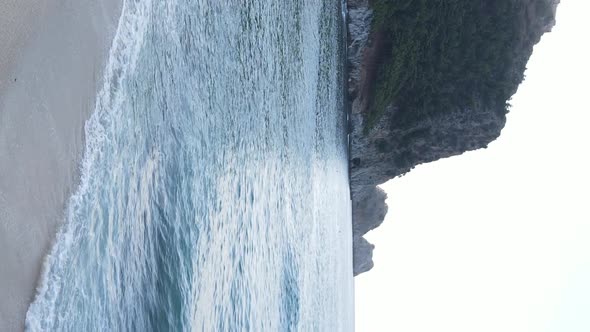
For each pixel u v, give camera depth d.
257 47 24.05
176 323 15.41
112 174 13.06
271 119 26.05
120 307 13.12
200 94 18.28
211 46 19.19
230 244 20.12
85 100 12.22
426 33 42.16
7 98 10.09
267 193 25.12
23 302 10.16
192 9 17.67
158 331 14.57
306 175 33.03
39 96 10.86
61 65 11.49
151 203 14.94
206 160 18.53
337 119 42.56
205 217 18.08
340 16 41.50
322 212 37.91
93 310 12.05
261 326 22.95
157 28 15.41
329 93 39.25
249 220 22.47
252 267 22.31
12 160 10.13
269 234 25.08
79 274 11.63
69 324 11.21
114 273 12.95
